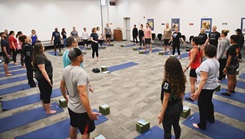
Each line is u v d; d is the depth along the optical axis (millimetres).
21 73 6879
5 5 10938
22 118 3674
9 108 4098
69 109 2273
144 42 10148
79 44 13555
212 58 2734
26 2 11531
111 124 3377
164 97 2168
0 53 10641
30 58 5059
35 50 3270
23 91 5086
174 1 11055
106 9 14977
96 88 5098
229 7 8844
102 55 9484
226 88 4770
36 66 3342
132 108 3941
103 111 3691
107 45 12742
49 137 3059
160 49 10672
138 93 4688
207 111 3199
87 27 14086
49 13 12414
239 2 8477
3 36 6305
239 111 3660
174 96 2199
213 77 2758
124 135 3055
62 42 12477
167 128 2305
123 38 15344
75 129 2438
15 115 3801
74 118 2264
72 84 2129
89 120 2264
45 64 3389
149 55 9141
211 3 9453
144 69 6762
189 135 2984
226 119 3404
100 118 3566
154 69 6715
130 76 6039
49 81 3348
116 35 15070
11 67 7816
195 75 3738
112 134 3086
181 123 3311
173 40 8305
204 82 2637
